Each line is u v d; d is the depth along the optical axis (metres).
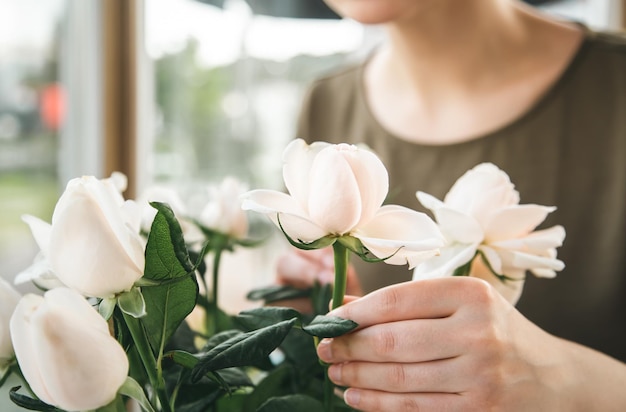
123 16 1.16
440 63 0.89
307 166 0.42
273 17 1.49
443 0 0.83
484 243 0.48
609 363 0.55
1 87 1.04
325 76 1.12
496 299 0.44
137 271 0.39
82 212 0.38
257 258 1.38
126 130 1.18
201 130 1.42
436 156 0.93
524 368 0.45
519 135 0.88
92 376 0.37
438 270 0.47
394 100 1.00
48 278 0.43
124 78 1.17
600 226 0.85
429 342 0.43
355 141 1.04
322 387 0.52
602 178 0.86
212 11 1.40
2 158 1.05
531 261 0.47
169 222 0.39
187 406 0.47
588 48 0.88
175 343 0.49
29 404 0.41
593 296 0.85
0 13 1.04
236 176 1.50
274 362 0.59
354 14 0.72
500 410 0.44
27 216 0.42
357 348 0.44
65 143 1.14
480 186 0.48
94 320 0.38
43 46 1.10
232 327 0.57
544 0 1.61
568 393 0.49
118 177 0.50
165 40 1.31
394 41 0.90
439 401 0.43
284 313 0.46
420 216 0.42
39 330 0.36
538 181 0.88
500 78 0.90
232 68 1.46
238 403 0.51
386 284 0.94
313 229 0.41
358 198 0.40
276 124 1.54
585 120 0.87
